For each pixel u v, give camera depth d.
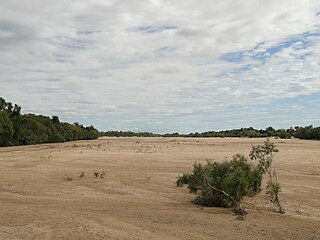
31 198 16.86
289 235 10.09
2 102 76.75
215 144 70.50
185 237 9.48
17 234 9.49
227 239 9.43
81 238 9.12
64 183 21.77
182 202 16.53
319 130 87.19
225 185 14.52
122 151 50.38
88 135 110.19
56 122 97.88
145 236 9.41
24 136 74.56
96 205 15.09
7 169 28.67
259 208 15.16
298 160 34.12
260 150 15.73
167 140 97.81
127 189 19.88
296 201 16.56
